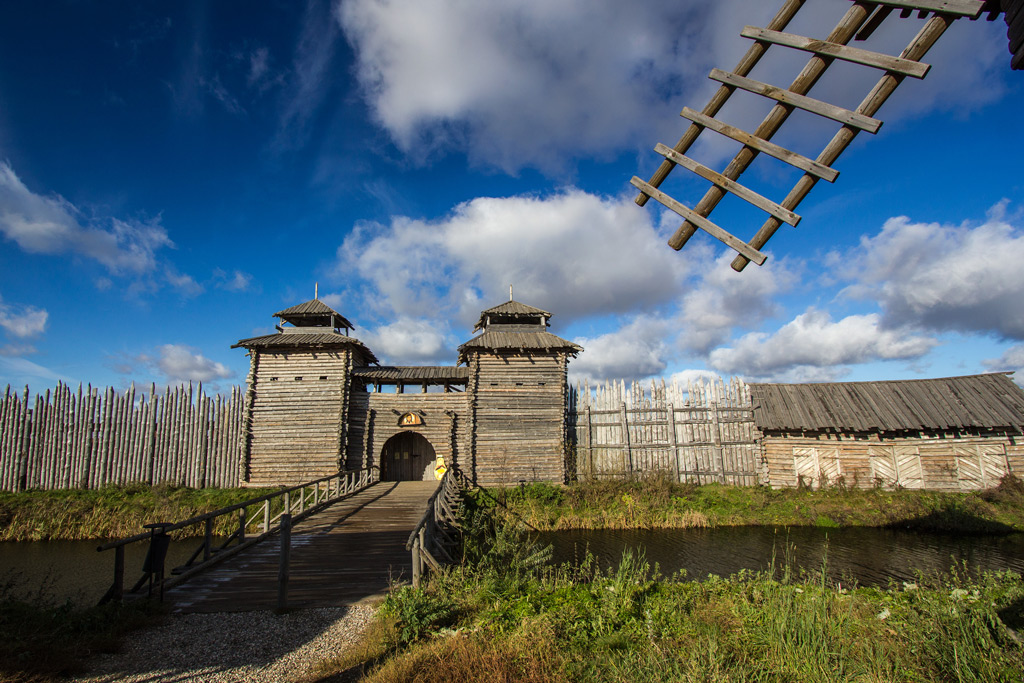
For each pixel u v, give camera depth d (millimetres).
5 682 4590
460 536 14633
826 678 4762
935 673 4840
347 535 12852
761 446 24984
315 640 6090
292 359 25891
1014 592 6363
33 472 24094
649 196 3293
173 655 5594
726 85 3000
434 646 5504
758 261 2838
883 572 14031
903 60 2482
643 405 26500
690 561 15352
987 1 2945
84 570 14961
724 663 5207
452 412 26781
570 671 4914
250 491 23234
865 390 25953
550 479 25406
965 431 23109
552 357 26609
